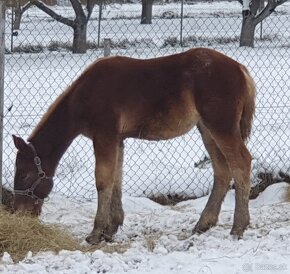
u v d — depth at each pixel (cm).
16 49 2148
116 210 711
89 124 691
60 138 702
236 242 639
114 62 700
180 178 884
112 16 3741
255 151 953
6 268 563
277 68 1744
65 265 571
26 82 1518
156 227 739
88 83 693
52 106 707
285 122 1162
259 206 816
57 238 656
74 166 923
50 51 2108
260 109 1256
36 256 607
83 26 2314
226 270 531
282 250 588
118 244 678
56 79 1554
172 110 687
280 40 2562
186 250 631
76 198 854
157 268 553
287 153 940
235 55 1916
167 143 1023
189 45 2353
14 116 1148
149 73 691
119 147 705
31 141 701
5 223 645
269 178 877
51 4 3809
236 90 670
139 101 687
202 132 711
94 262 570
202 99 671
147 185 877
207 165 916
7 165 883
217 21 3306
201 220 711
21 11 2664
